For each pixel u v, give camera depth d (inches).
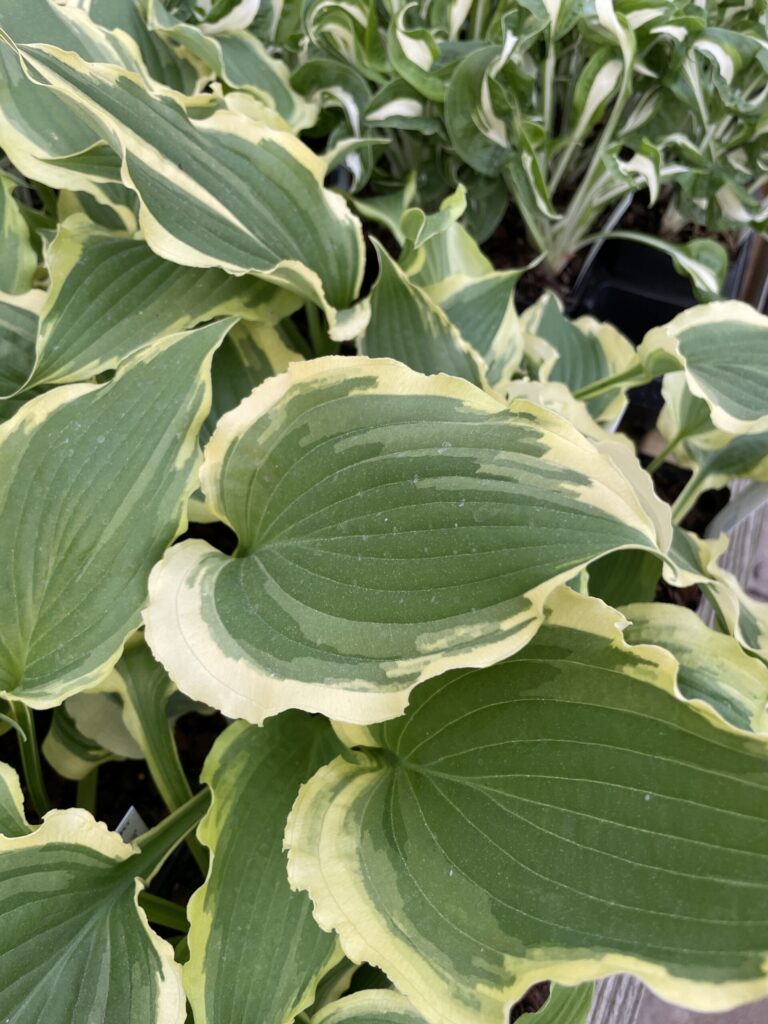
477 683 9.1
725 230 21.2
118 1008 9.4
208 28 18.5
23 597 10.5
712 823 7.6
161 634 9.3
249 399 10.4
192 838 13.2
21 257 15.1
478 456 9.1
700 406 16.3
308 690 8.6
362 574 9.1
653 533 8.4
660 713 8.1
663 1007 17.1
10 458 10.6
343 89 18.9
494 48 16.9
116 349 13.2
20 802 10.4
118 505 10.7
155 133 12.4
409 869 8.7
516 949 7.8
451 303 16.1
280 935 10.2
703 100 18.6
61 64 11.5
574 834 8.1
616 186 19.7
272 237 13.3
